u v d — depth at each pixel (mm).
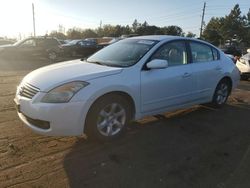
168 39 5602
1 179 3547
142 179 3688
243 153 4512
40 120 4168
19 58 18094
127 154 4332
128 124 5199
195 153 4453
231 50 27469
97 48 23125
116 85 4527
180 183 3631
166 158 4262
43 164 3941
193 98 5992
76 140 4730
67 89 4168
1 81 9797
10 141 4574
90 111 4371
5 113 5930
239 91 9125
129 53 5297
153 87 5074
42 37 18750
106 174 3768
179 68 5594
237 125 5762
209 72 6250
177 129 5406
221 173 3898
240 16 85125
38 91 4211
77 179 3625
